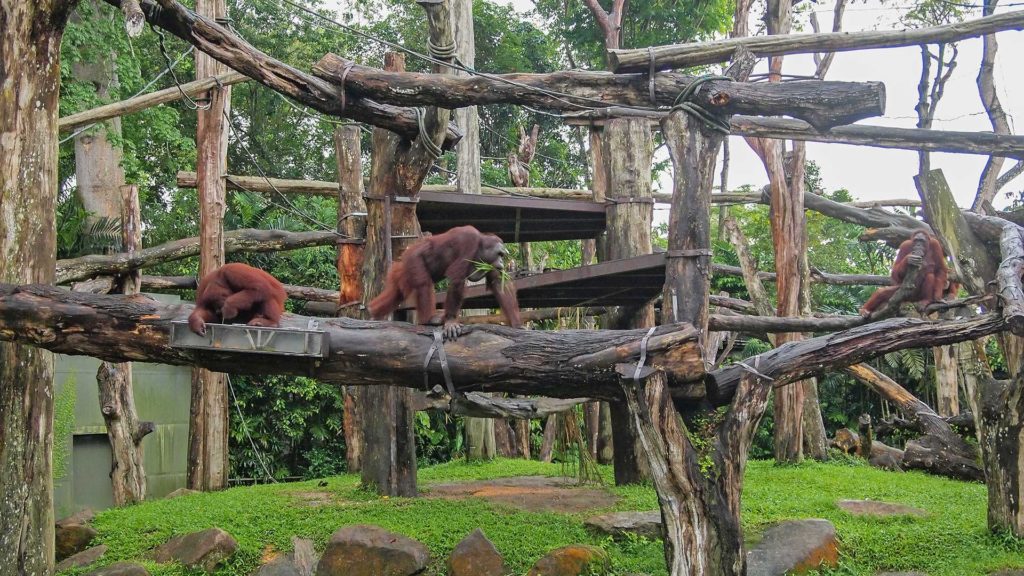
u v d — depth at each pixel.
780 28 14.41
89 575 7.58
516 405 10.05
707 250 7.55
